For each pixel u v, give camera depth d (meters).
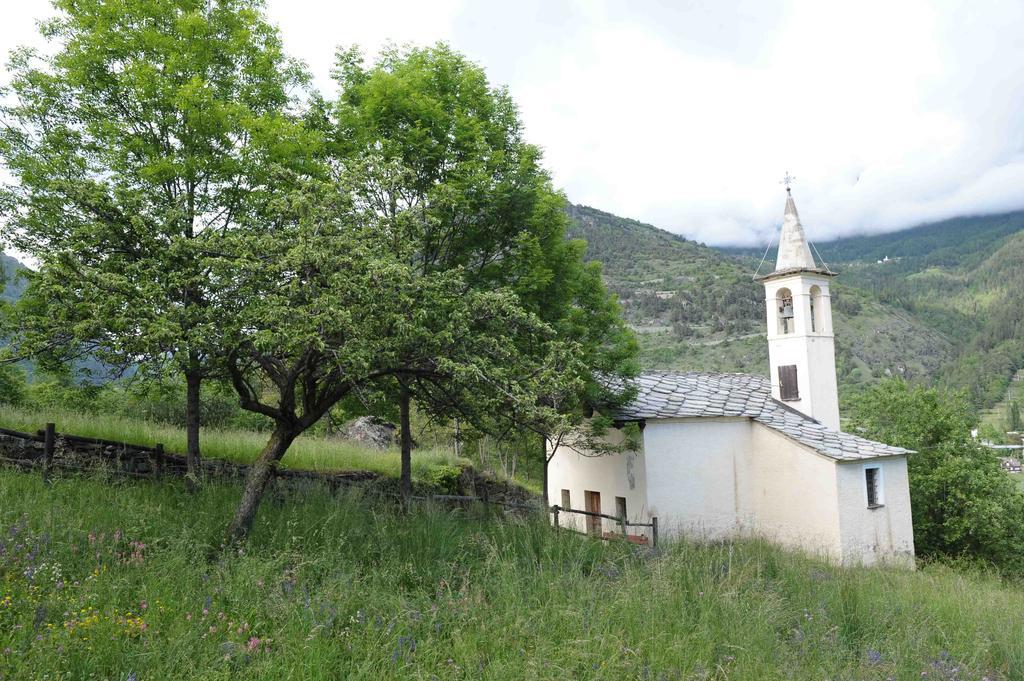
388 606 5.91
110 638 4.56
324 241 7.21
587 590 6.62
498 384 7.91
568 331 12.65
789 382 20.38
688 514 17.41
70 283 6.87
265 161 9.65
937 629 7.42
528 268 11.95
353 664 4.80
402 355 7.95
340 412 14.18
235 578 6.04
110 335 6.57
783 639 6.41
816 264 20.67
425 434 24.70
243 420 20.39
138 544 6.44
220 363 7.56
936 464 22.00
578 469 20.48
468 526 9.23
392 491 12.50
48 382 18.42
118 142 9.35
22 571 5.48
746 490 18.30
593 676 5.07
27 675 3.96
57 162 8.88
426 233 9.88
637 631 5.87
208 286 7.18
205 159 9.39
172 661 4.43
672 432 17.59
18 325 7.32
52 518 6.75
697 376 22.11
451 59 12.04
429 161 11.17
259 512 8.64
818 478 16.97
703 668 5.35
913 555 17.45
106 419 13.62
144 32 9.26
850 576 9.55
